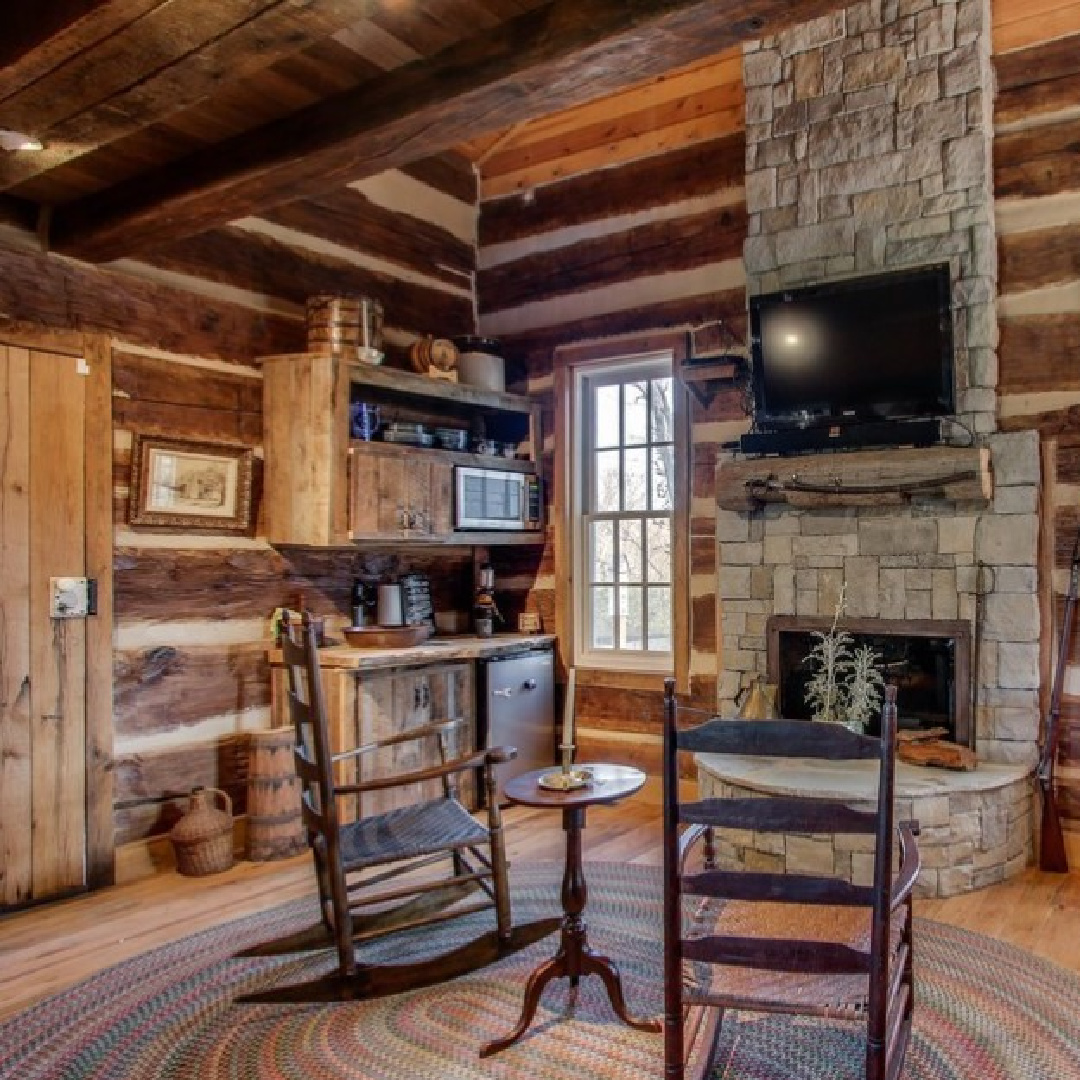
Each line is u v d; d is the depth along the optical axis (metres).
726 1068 2.28
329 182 3.06
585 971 2.51
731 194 4.63
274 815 3.96
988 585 3.82
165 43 2.15
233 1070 2.30
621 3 2.22
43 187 3.40
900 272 3.87
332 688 4.05
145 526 3.86
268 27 2.08
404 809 3.24
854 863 3.41
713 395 4.63
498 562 5.41
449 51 2.56
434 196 5.30
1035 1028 2.46
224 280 4.18
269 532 4.26
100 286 3.73
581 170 5.14
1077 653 3.76
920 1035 2.42
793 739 1.86
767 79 4.30
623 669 4.93
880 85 4.04
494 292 5.45
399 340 5.04
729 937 1.89
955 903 3.34
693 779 4.70
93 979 2.82
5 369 3.42
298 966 2.89
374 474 4.24
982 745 3.83
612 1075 2.25
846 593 4.12
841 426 4.06
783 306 4.14
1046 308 3.82
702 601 4.66
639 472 5.00
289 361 4.20
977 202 3.82
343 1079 2.26
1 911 3.37
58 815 3.54
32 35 2.17
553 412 5.20
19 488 3.46
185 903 3.46
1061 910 3.27
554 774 2.65
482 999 2.66
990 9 3.90
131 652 3.79
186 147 3.11
